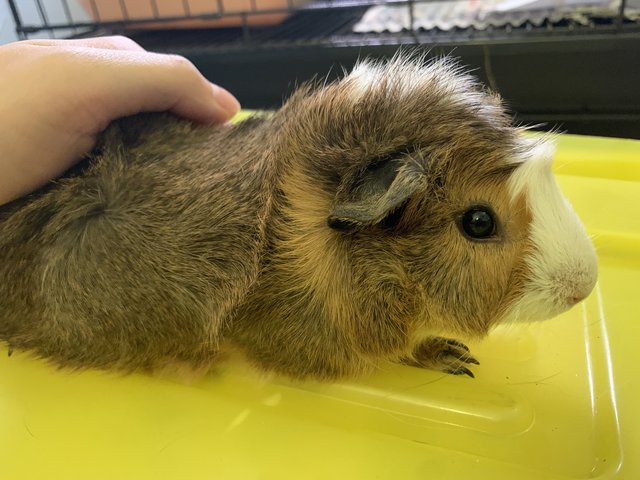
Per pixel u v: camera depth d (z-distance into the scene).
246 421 0.13
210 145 0.15
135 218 0.14
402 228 0.12
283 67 0.28
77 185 0.14
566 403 0.13
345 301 0.13
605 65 0.25
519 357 0.14
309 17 0.33
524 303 0.12
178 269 0.13
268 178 0.13
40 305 0.14
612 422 0.12
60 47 0.15
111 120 0.15
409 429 0.12
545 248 0.12
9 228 0.14
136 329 0.14
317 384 0.14
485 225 0.12
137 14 0.30
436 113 0.12
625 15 0.25
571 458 0.12
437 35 0.27
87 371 0.14
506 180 0.12
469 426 0.12
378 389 0.13
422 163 0.12
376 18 0.31
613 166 0.20
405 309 0.13
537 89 0.26
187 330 0.13
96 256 0.13
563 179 0.20
